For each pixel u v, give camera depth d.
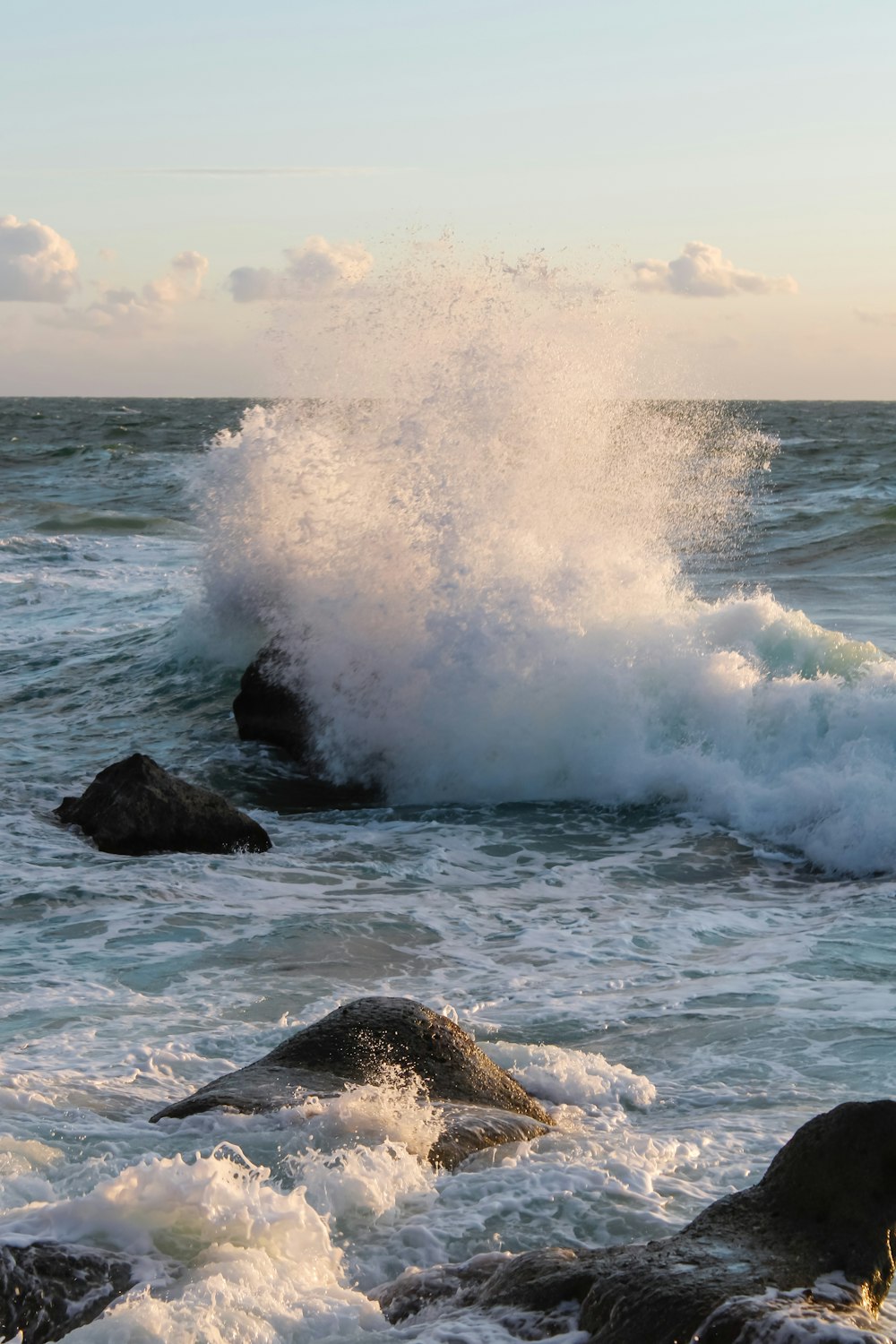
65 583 25.92
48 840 10.94
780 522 33.44
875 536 30.14
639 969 8.20
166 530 35.59
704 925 9.16
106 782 11.26
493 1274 3.98
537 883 10.26
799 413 149.88
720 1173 5.07
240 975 8.02
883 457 57.06
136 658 18.00
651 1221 4.59
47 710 16.22
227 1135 5.17
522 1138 5.38
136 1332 3.65
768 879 10.31
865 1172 3.98
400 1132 5.17
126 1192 4.38
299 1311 3.90
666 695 12.76
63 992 7.66
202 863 10.48
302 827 11.91
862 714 11.75
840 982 7.73
